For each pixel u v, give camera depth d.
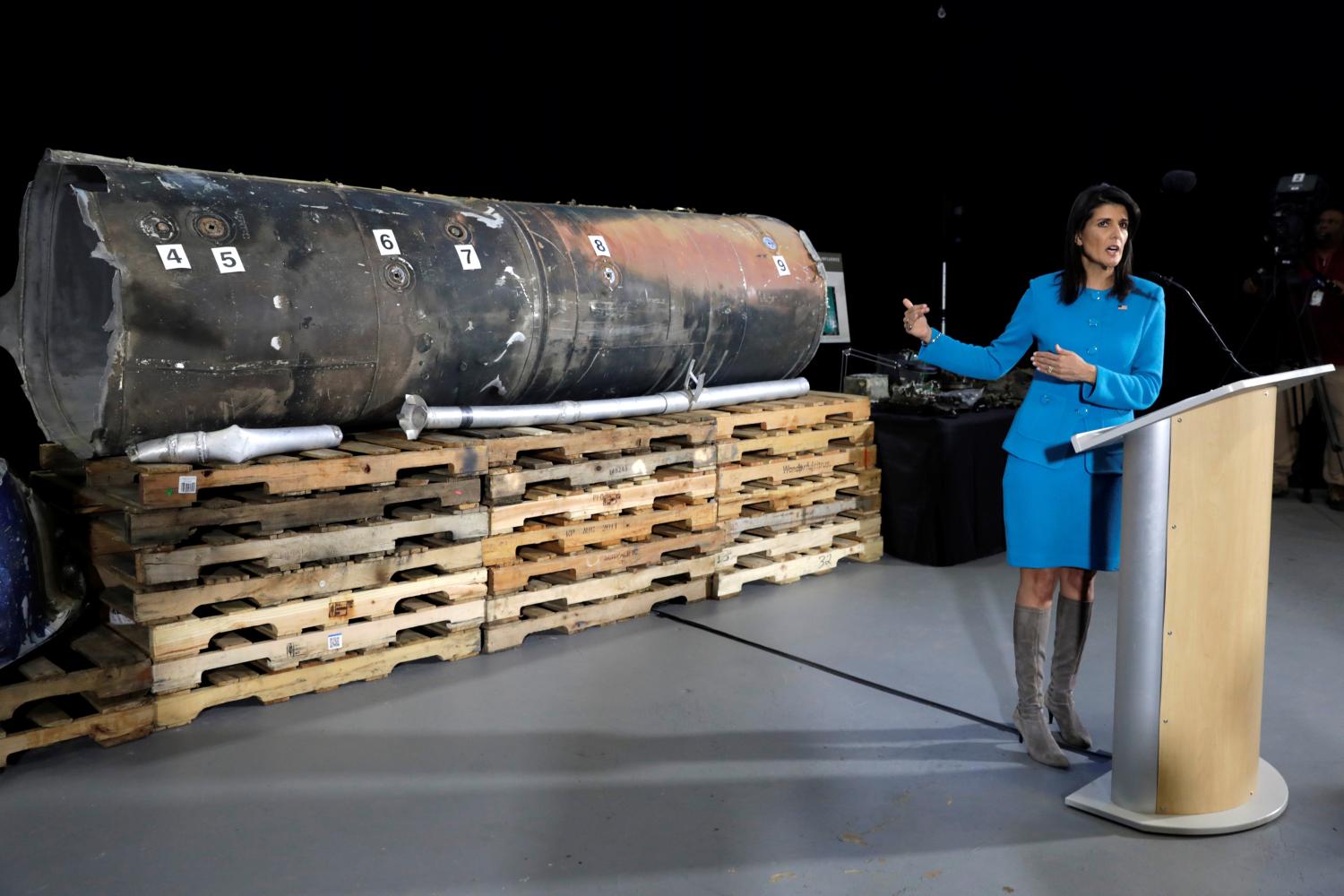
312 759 3.50
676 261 5.18
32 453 4.94
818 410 5.73
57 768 3.42
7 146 4.55
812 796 3.28
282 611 3.89
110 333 4.11
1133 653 3.03
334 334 3.98
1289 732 3.74
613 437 4.82
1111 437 2.91
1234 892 2.74
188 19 4.99
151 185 3.75
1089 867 2.86
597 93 6.78
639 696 4.05
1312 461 8.27
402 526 4.17
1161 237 8.60
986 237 9.06
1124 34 8.54
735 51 7.55
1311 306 7.31
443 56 5.96
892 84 8.55
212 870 2.82
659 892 2.74
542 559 4.65
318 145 5.51
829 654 4.54
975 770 3.46
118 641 3.77
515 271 4.54
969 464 6.00
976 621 5.01
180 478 3.61
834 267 7.13
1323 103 7.87
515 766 3.46
